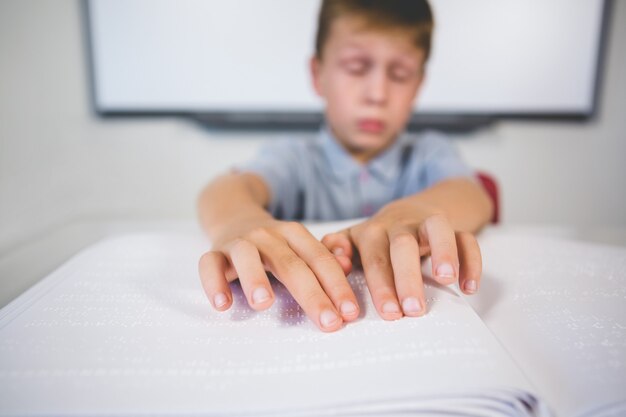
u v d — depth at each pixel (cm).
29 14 66
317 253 26
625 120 73
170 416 16
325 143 61
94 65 68
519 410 16
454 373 17
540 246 33
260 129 72
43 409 16
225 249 27
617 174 75
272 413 16
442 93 71
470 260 25
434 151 59
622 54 71
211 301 23
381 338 20
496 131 73
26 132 69
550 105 72
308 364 19
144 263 30
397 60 57
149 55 69
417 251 25
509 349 21
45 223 71
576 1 69
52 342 21
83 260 30
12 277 35
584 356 20
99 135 71
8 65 67
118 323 23
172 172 73
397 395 16
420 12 57
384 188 60
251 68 70
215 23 68
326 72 59
